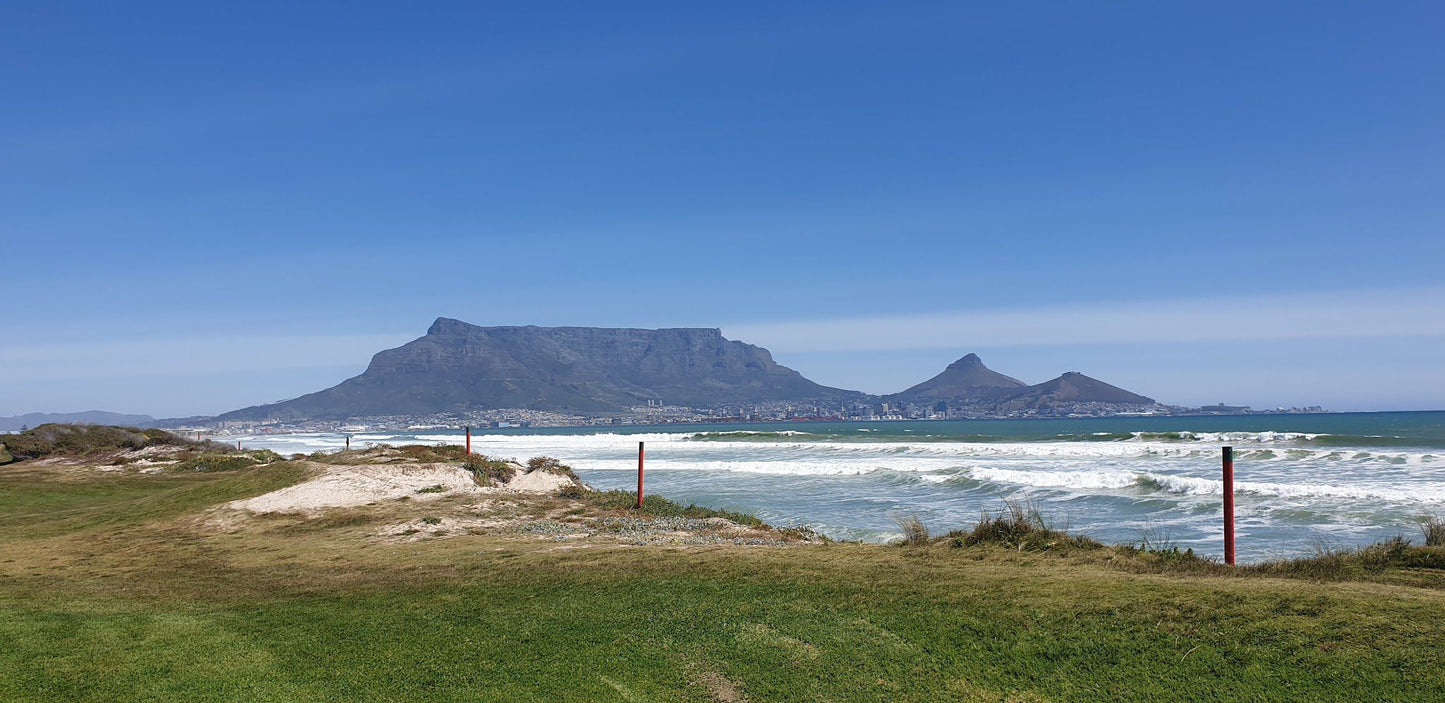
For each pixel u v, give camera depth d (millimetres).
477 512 21344
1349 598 6711
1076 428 148125
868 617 7691
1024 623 7020
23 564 15617
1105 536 18547
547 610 8953
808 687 6277
